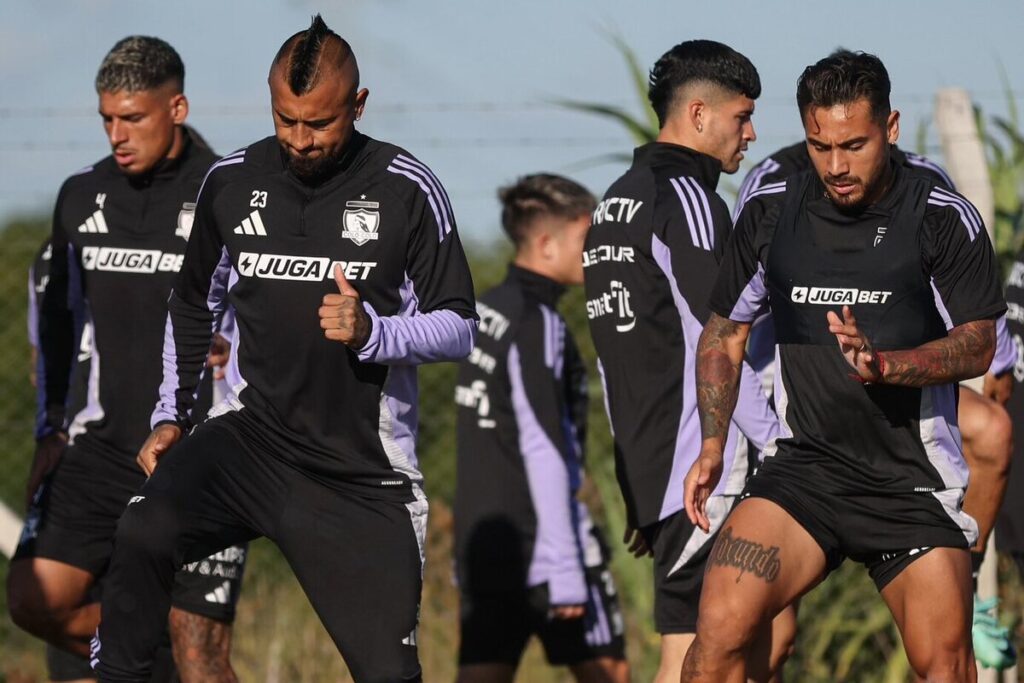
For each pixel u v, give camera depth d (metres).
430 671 23.47
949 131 20.64
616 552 23.28
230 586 17.56
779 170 16.69
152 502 12.91
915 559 12.99
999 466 16.56
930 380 12.25
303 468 13.37
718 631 12.84
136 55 16.67
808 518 13.08
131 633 12.88
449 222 13.55
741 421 15.07
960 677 12.95
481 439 19.52
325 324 12.40
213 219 13.51
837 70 12.35
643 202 15.73
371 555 13.30
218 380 16.38
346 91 12.89
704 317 15.34
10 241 27.47
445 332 13.13
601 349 16.30
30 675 24.77
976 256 12.61
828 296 12.91
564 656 19.77
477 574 19.45
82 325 17.64
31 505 17.95
